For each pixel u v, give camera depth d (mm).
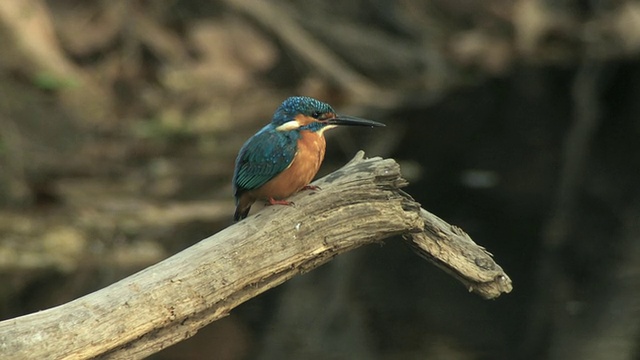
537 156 17891
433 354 9219
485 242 12688
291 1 22234
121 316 5508
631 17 27578
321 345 9625
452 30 25156
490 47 24984
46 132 15586
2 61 16469
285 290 11531
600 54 26156
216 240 5855
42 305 10375
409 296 11070
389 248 13242
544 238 12977
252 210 12938
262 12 21047
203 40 20250
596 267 11891
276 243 5930
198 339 9992
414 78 23016
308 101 7129
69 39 18859
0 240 12148
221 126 18156
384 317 10352
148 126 17391
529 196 15141
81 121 16500
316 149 7062
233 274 5797
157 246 12227
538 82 24000
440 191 15211
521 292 11055
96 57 19078
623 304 10625
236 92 19672
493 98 22469
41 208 13211
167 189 14453
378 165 6141
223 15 20922
